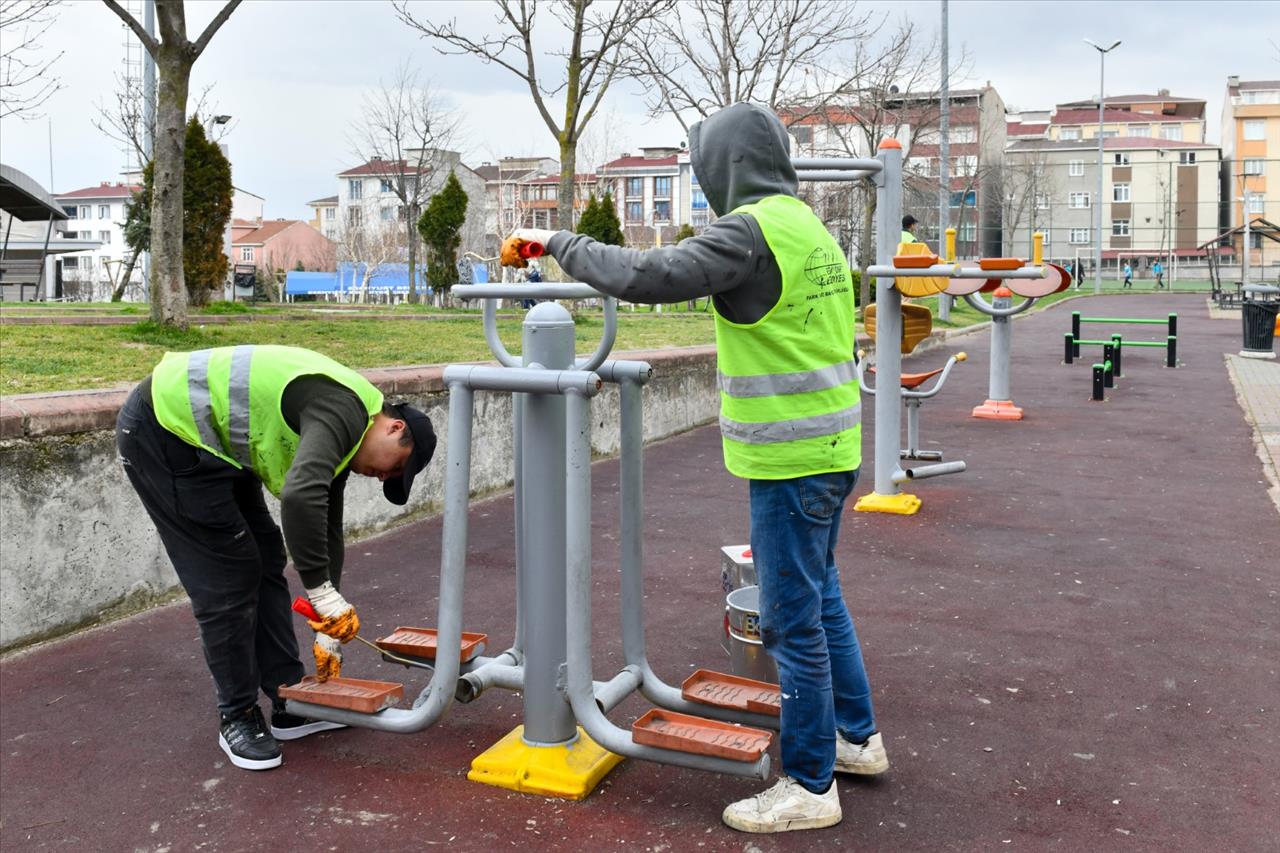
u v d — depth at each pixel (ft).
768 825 9.48
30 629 14.49
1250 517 22.00
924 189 118.42
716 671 13.53
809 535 9.34
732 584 14.49
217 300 49.62
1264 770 10.74
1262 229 107.24
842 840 9.43
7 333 26.94
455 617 10.46
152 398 10.33
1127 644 14.47
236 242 292.81
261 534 11.55
